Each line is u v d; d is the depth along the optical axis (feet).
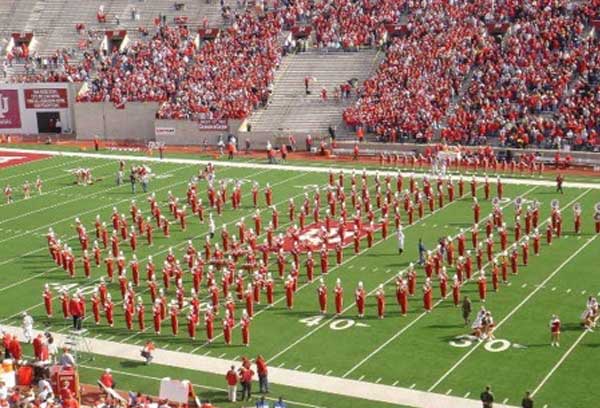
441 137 239.50
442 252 150.51
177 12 317.63
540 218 178.70
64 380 110.52
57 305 144.05
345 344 124.06
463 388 109.09
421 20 276.41
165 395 107.96
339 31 286.25
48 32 325.01
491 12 268.41
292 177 222.07
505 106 238.48
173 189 213.46
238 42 292.61
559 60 244.63
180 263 160.66
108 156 256.73
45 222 189.57
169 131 274.16
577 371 112.16
